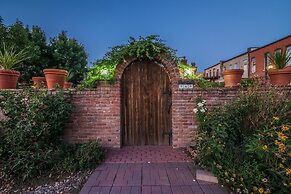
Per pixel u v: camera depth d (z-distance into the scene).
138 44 5.15
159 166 4.00
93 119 5.12
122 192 3.03
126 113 5.43
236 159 3.37
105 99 5.14
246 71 24.02
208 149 3.66
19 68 12.32
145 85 5.44
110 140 5.14
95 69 5.26
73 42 16.47
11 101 4.24
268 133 3.33
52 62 15.51
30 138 4.07
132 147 5.28
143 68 5.43
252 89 4.57
